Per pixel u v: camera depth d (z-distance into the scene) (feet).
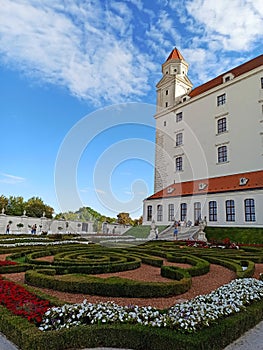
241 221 84.17
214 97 113.09
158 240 72.38
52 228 126.11
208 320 14.76
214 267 36.19
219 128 109.40
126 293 22.02
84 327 14.16
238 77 104.37
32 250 47.80
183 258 39.01
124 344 13.92
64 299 20.85
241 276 27.45
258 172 91.04
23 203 196.75
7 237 76.54
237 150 100.48
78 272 29.73
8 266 31.35
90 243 66.80
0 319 15.38
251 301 19.54
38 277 24.86
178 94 137.90
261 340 15.37
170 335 13.42
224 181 97.86
